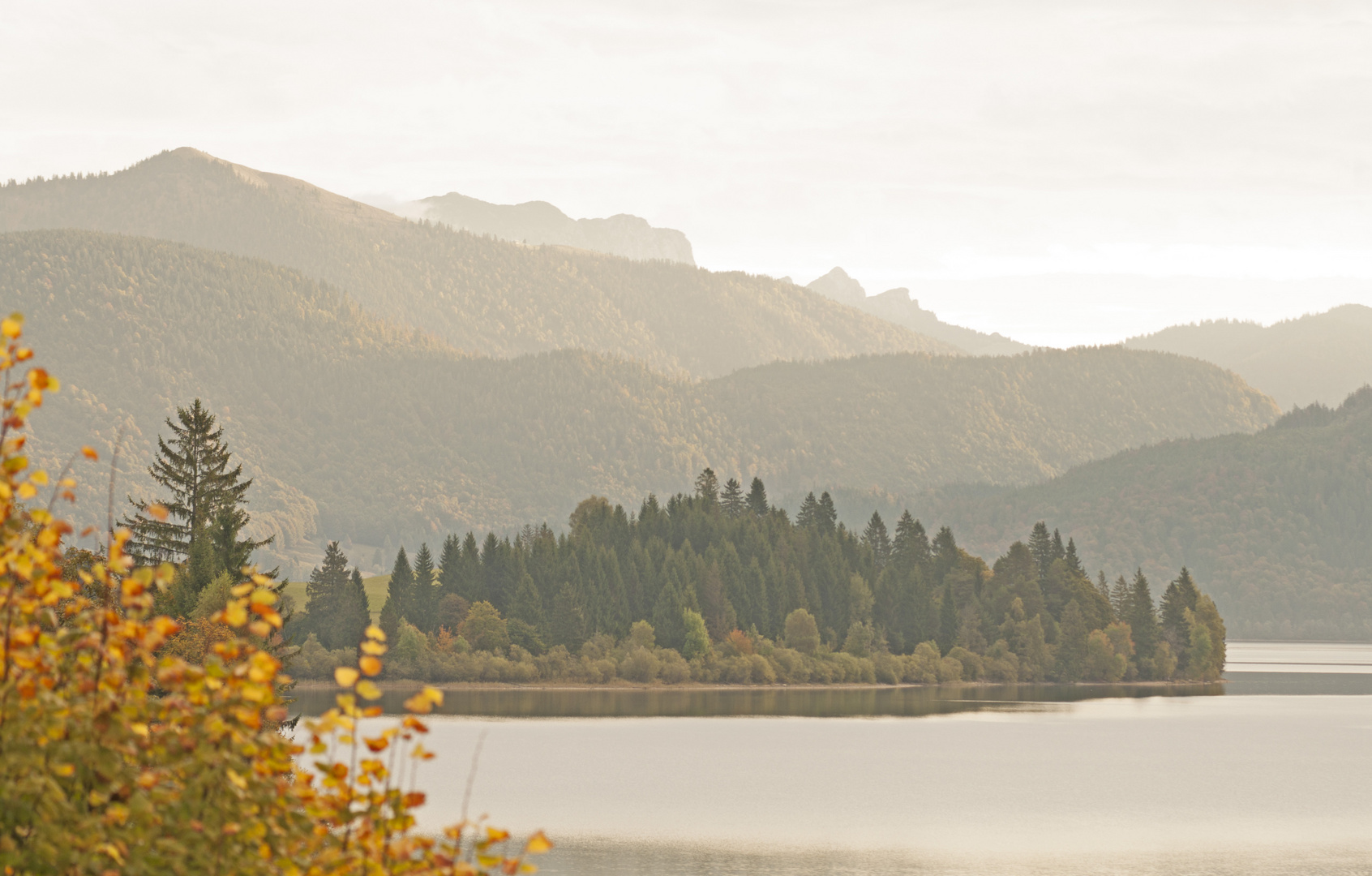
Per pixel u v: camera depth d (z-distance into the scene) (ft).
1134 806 385.29
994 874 285.84
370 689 51.67
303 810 52.16
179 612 292.40
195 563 323.98
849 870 287.48
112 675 48.55
